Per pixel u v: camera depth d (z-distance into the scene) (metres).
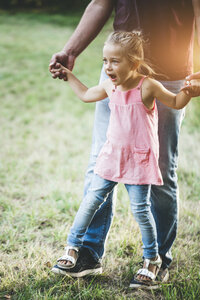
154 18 2.14
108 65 2.01
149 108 2.08
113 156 2.14
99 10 2.33
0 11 19.47
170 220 2.40
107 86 2.18
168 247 2.46
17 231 3.06
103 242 2.46
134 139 2.08
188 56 2.23
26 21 17.03
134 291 2.36
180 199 3.68
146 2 2.13
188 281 2.45
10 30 15.02
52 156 4.96
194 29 2.26
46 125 6.32
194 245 2.90
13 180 4.15
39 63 10.62
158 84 2.05
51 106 7.37
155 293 2.35
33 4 20.23
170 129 2.26
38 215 3.35
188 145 5.16
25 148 5.25
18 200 3.69
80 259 2.39
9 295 2.28
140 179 2.10
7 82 8.91
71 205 3.52
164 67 2.20
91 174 2.47
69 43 2.36
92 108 7.27
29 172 4.43
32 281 2.40
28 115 6.80
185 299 2.23
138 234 3.02
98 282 2.44
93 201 2.23
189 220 3.32
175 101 2.01
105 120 2.39
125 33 2.01
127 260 2.68
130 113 2.07
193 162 4.62
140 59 2.01
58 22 16.89
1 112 6.95
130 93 2.06
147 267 2.32
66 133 5.91
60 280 2.38
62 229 3.05
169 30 2.14
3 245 2.83
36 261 2.58
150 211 2.25
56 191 3.80
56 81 9.13
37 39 13.61
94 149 2.47
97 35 2.40
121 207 3.52
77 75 9.31
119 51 1.96
